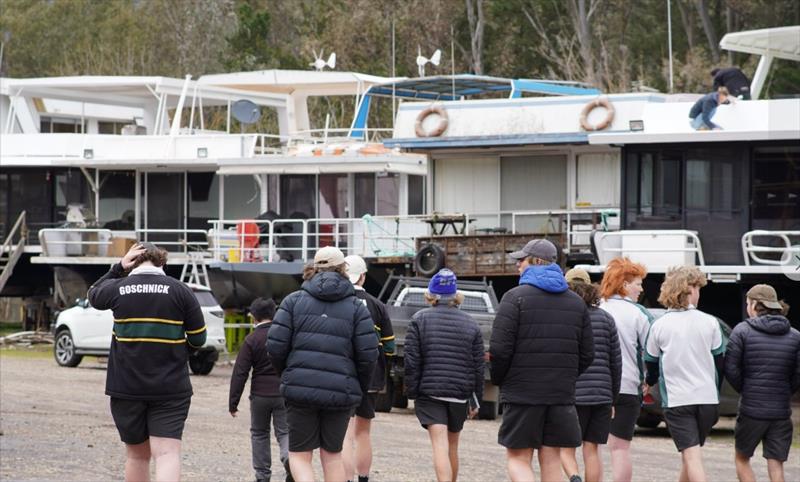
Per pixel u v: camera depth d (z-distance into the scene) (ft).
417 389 63.57
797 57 123.85
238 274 168.04
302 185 183.83
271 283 167.32
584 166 164.86
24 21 360.48
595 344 60.23
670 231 133.39
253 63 315.17
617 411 62.69
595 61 286.66
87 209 201.87
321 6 311.88
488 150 169.27
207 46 350.84
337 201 181.68
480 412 112.57
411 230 171.83
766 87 144.05
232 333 174.09
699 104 138.51
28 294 217.77
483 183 170.09
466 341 63.62
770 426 61.16
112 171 207.31
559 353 56.29
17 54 360.28
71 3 363.76
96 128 248.73
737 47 144.87
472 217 169.89
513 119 163.73
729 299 135.54
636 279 64.49
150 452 55.77
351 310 55.57
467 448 90.33
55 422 98.48
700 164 135.54
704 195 135.33
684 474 60.70
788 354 61.05
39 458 78.69
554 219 165.58
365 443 65.51
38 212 213.46
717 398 60.54
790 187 132.05
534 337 56.24
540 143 161.38
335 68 297.12
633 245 135.03
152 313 54.08
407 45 296.30
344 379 55.06
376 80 206.08
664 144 136.36
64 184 212.43
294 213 183.93
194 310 54.80
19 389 125.39
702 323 60.23
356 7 296.51
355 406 55.98
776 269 126.72
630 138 135.95
